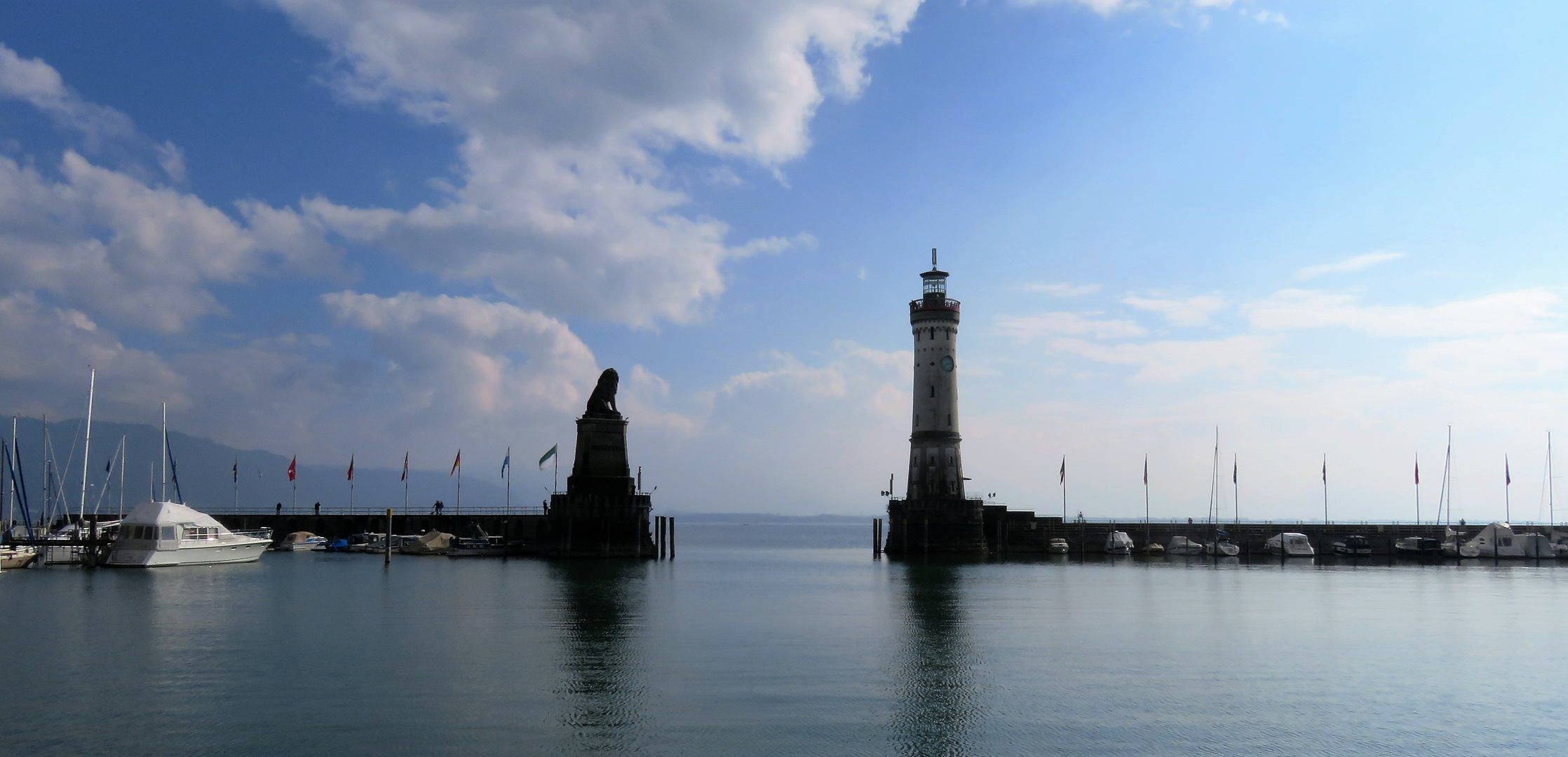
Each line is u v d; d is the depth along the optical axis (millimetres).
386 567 107562
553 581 95688
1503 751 37719
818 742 37781
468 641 58312
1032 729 39844
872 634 62625
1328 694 46219
